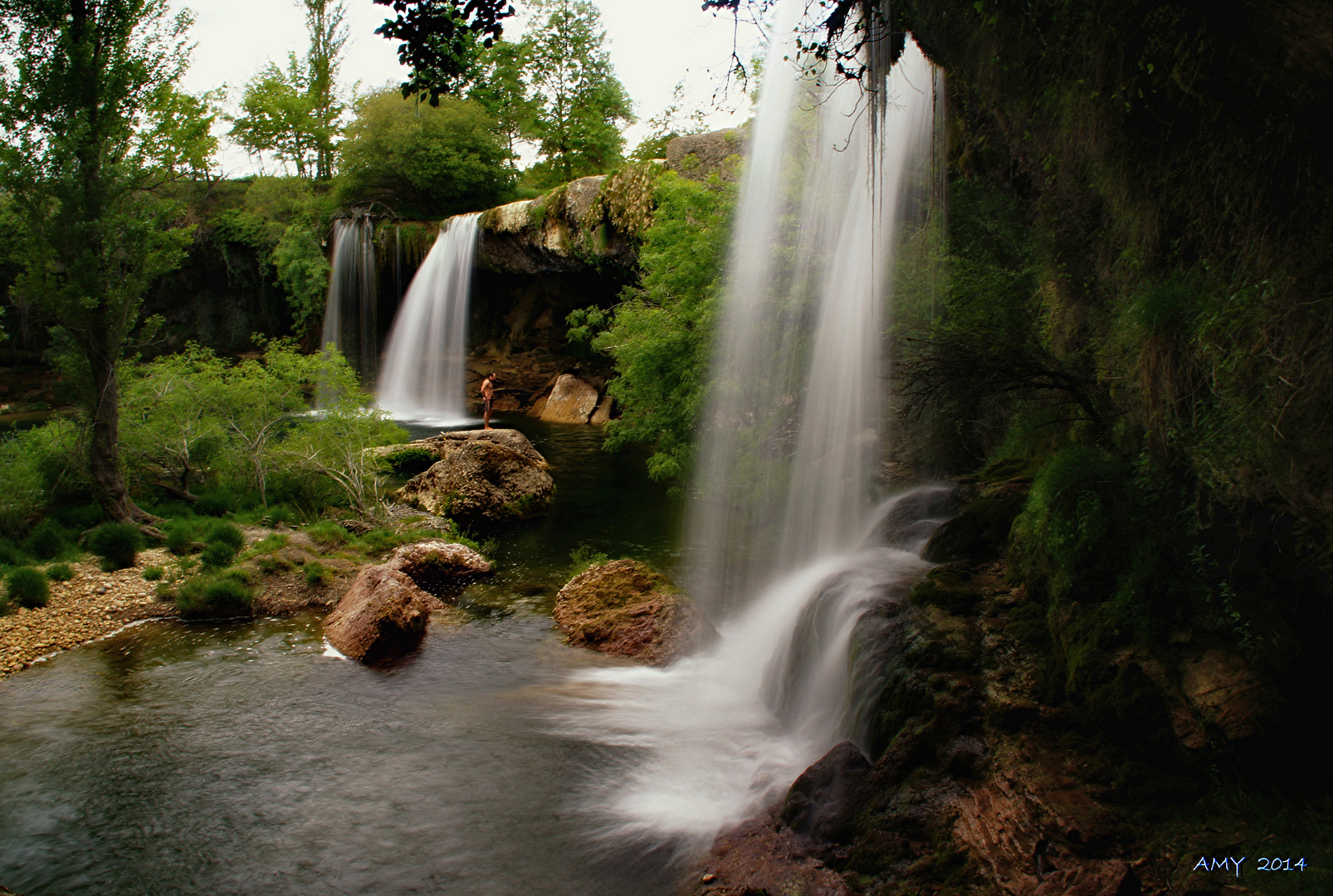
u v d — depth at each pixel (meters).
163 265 12.62
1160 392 5.22
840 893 4.64
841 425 11.39
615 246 24.27
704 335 13.66
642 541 13.60
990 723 5.20
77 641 9.20
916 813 4.91
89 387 12.38
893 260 10.24
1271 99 4.26
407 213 40.00
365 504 14.41
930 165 9.97
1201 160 4.82
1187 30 4.52
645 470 20.27
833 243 11.89
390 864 5.42
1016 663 5.60
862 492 10.77
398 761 6.71
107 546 11.17
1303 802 4.27
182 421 14.52
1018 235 8.62
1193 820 4.34
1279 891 3.81
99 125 11.92
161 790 6.29
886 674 5.91
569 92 42.56
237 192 41.09
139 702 7.77
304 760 6.73
